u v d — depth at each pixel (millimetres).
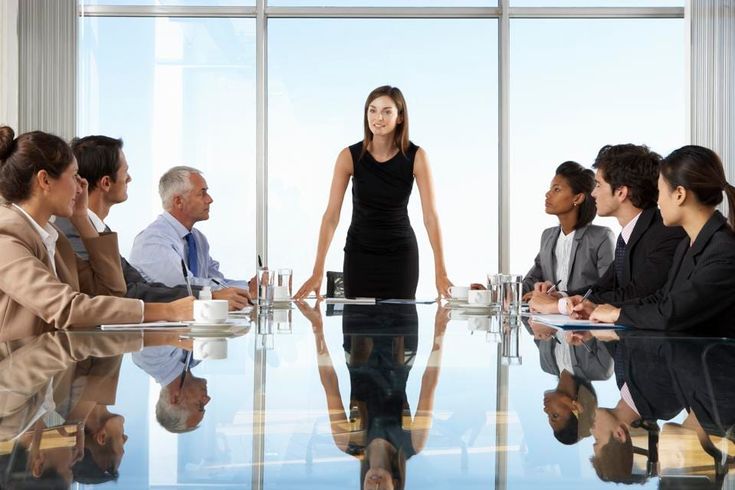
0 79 5184
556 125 5605
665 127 5633
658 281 2406
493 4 5543
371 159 3344
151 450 605
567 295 2875
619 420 725
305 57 5605
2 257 1716
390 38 5590
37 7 5355
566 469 548
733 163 5410
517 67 5598
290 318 2033
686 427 692
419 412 766
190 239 3361
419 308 2484
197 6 5559
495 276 2307
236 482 518
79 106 5504
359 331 1666
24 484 506
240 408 788
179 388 915
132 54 5613
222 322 1621
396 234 3402
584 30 5598
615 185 2617
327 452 600
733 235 1897
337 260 5605
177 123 5625
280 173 5629
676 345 1423
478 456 588
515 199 5602
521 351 1312
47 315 1711
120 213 5621
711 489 496
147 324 1753
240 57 5613
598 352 1309
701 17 5422
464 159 5602
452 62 5594
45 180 1847
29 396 846
